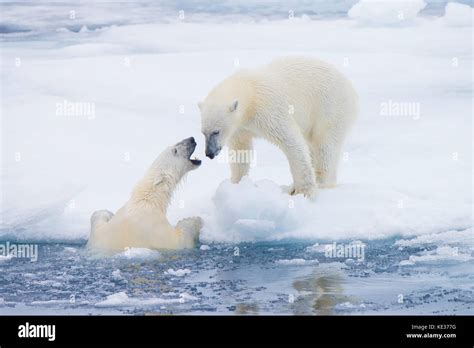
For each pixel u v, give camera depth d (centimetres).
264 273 1100
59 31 2372
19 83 2000
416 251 1180
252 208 1256
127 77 2042
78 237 1278
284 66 1349
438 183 1452
